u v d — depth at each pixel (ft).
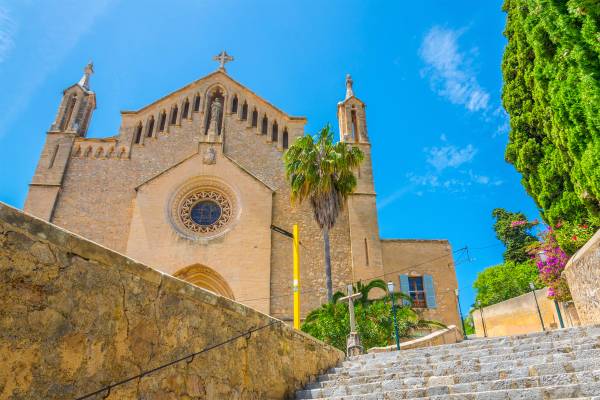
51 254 11.70
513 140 45.98
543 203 42.14
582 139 31.68
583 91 29.12
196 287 17.43
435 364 25.17
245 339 20.13
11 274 10.54
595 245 34.19
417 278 75.51
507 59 47.67
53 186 75.72
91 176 78.38
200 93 89.30
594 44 27.73
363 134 87.92
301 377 25.17
